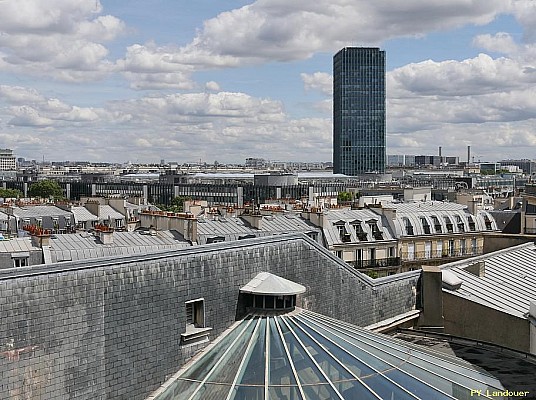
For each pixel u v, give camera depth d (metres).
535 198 135.62
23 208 151.12
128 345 34.97
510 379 46.53
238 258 42.53
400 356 41.38
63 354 31.86
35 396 30.67
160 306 36.84
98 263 33.69
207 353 38.88
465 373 41.91
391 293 59.16
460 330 61.28
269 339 39.50
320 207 143.38
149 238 93.56
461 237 154.38
